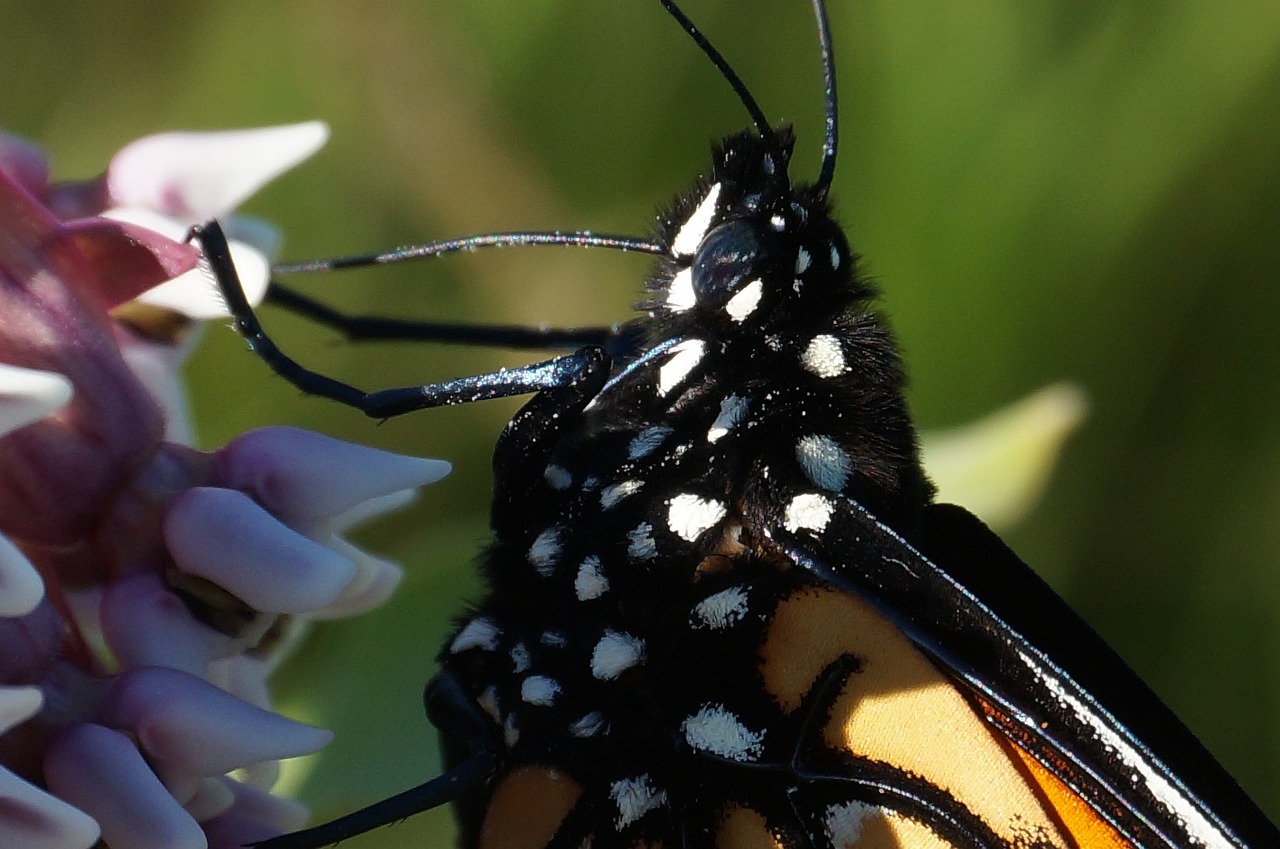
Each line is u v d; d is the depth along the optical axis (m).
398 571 0.11
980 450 0.13
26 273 0.11
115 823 0.10
